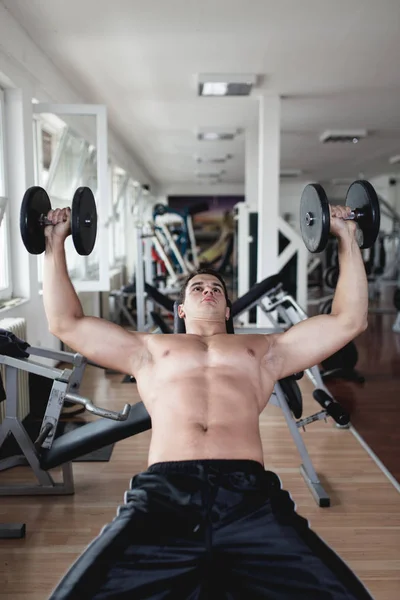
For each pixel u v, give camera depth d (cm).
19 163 334
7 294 332
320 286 924
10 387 207
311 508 206
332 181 1201
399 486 223
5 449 258
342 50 366
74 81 434
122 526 108
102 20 313
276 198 491
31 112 348
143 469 243
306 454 225
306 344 138
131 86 449
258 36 340
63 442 200
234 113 550
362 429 292
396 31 332
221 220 1269
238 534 107
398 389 369
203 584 106
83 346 136
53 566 168
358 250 135
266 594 104
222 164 928
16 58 313
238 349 137
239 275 599
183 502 110
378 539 184
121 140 701
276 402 235
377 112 548
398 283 859
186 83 441
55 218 131
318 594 101
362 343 518
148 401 132
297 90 465
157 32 332
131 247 885
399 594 155
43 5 292
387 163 934
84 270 399
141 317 423
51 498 215
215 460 117
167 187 1263
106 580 101
